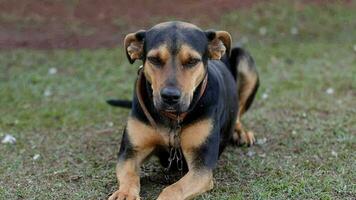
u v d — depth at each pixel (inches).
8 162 226.8
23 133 264.1
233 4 510.6
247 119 279.0
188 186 183.0
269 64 383.9
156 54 184.5
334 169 215.5
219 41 200.4
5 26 465.7
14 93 323.6
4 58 387.9
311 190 196.2
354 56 400.5
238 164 222.8
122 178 189.0
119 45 431.5
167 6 513.3
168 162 210.1
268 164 221.3
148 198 191.2
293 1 510.6
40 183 206.5
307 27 471.8
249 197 191.9
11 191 199.5
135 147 197.8
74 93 327.0
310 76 354.0
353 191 195.3
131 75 359.9
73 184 205.6
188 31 190.4
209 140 194.4
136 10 505.7
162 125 194.7
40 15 489.7
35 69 367.2
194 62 186.2
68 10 501.4
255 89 262.8
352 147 237.9
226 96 218.1
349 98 310.5
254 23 477.4
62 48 420.5
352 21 481.4
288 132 259.8
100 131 267.6
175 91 177.8
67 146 247.0
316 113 286.7
